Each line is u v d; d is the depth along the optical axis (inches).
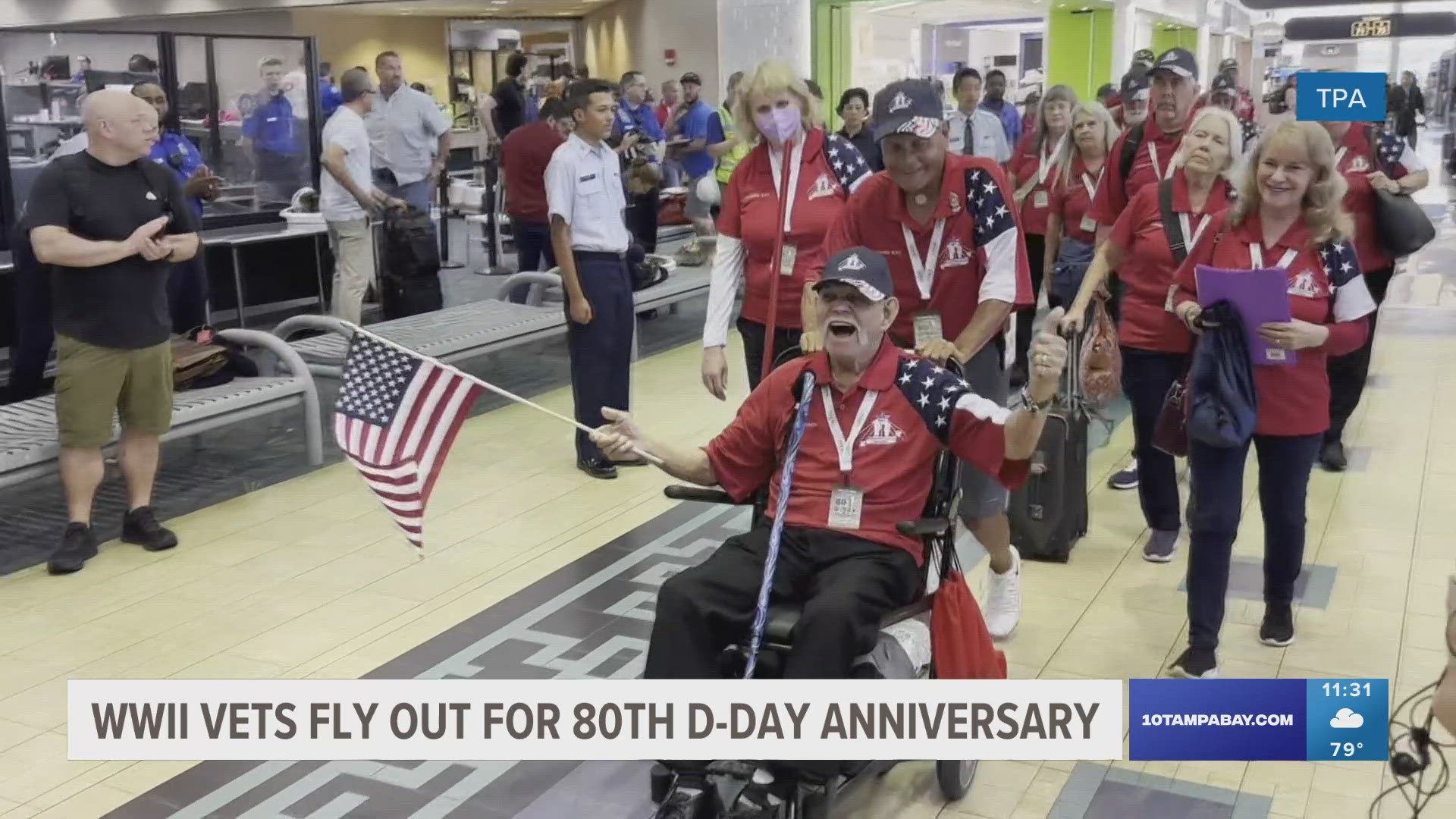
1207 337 154.9
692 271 400.8
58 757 146.5
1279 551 166.6
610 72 856.3
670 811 115.6
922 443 126.9
